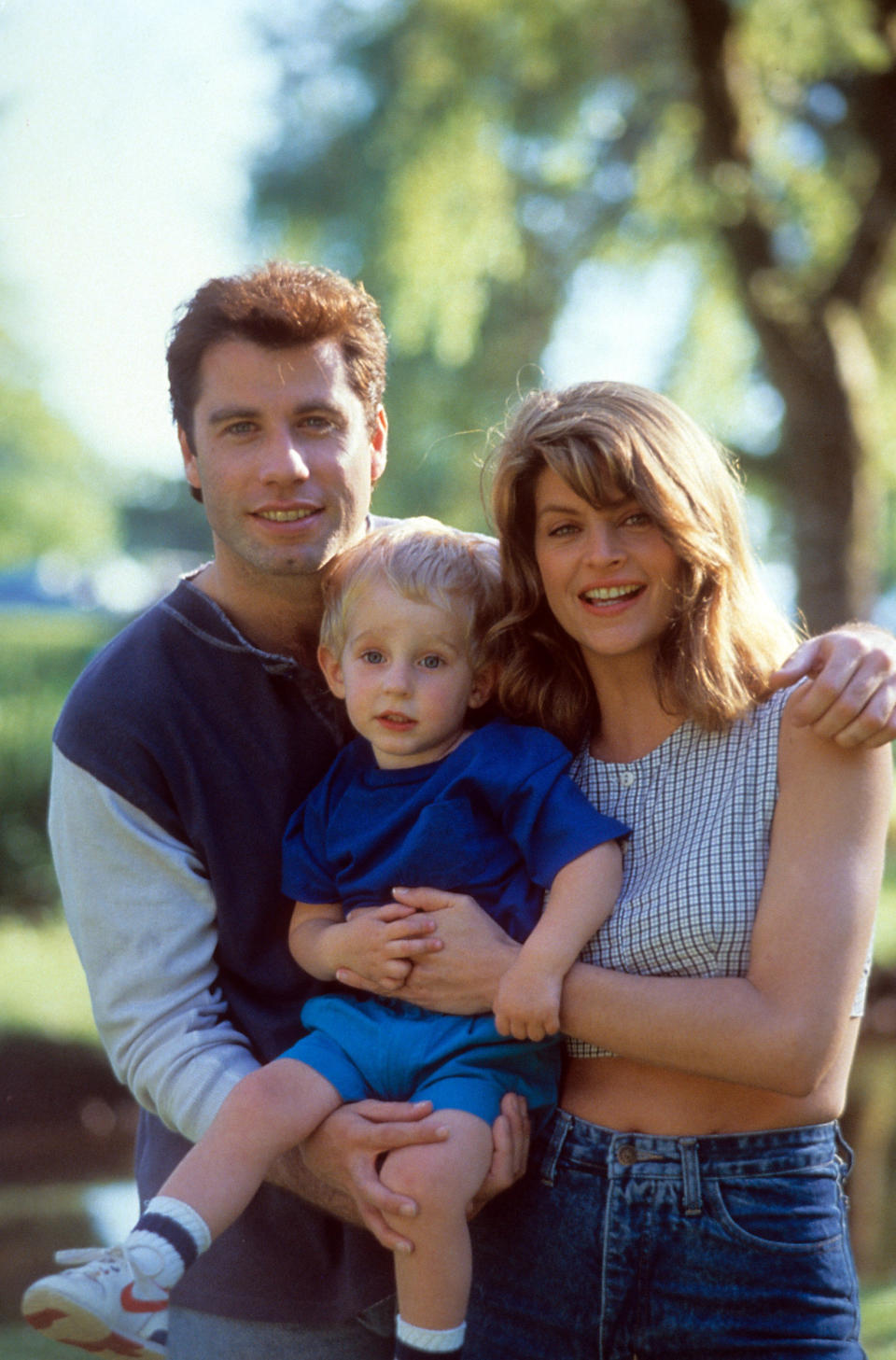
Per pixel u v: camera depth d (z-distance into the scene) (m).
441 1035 2.94
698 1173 2.76
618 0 14.80
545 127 15.59
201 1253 2.82
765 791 2.77
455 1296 2.79
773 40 13.38
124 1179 8.48
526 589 3.10
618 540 2.90
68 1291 2.89
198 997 3.12
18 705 14.38
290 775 3.22
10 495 42.50
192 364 3.15
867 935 2.67
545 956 2.80
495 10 14.66
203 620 3.18
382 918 2.96
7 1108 9.15
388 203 15.98
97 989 3.15
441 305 15.85
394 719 3.11
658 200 15.34
